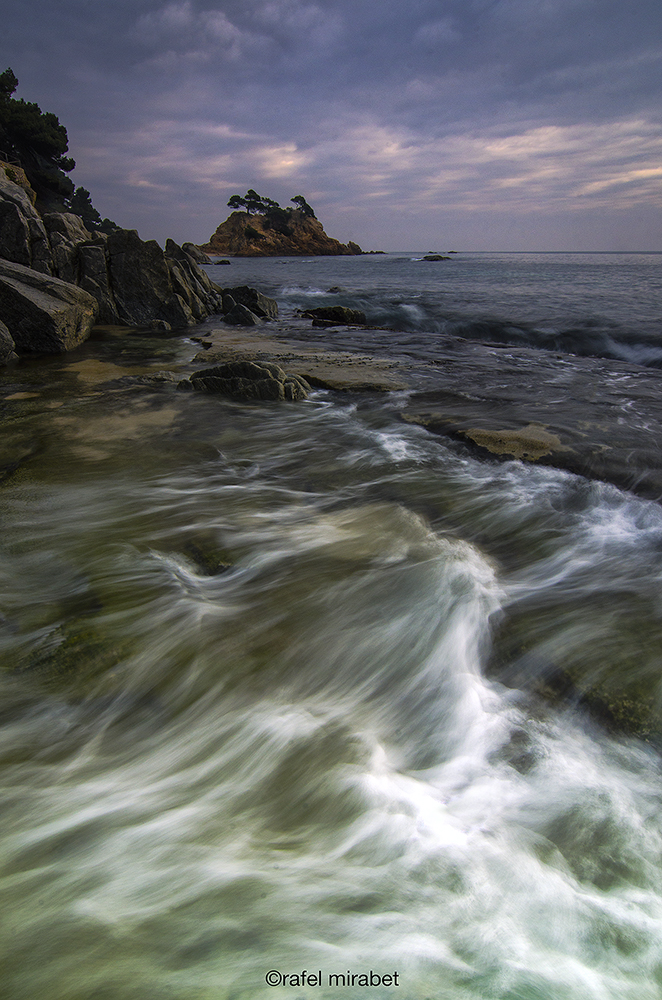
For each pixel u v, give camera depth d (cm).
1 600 318
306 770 218
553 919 162
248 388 855
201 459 586
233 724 241
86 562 364
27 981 137
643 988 145
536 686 268
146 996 132
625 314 1847
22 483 507
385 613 318
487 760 227
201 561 374
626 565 389
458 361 1202
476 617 321
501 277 4288
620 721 243
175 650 280
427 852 183
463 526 452
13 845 182
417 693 266
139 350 1327
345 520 447
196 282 2183
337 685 269
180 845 185
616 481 532
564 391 903
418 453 627
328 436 686
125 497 484
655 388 932
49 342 1273
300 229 15862
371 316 2083
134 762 222
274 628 302
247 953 145
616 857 184
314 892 166
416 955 147
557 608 334
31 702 243
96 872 173
